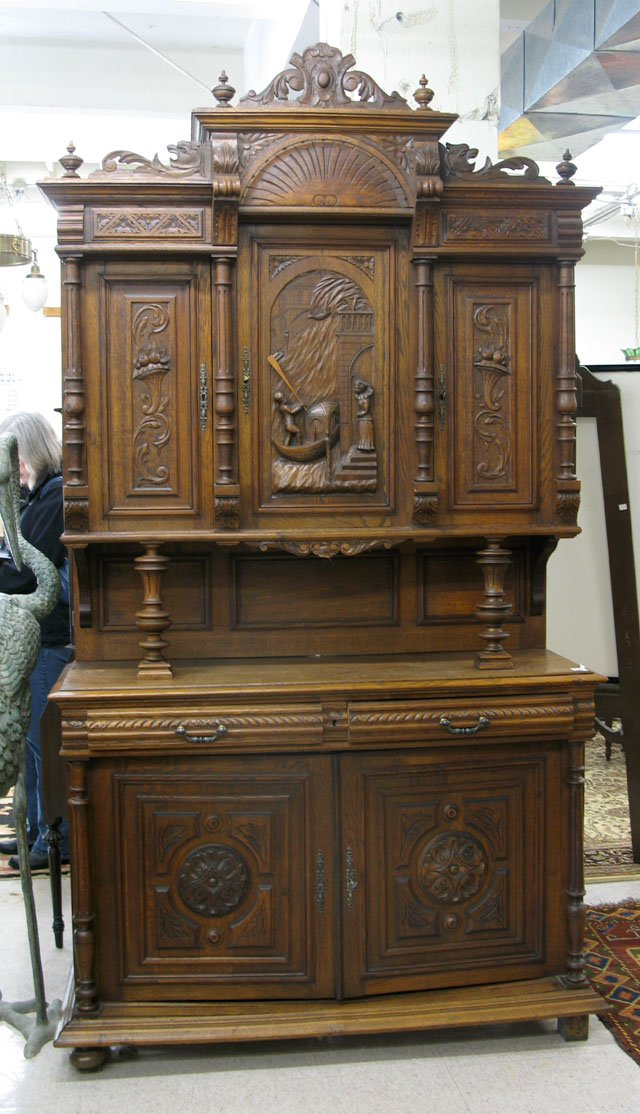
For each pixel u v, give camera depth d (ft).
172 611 9.22
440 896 8.41
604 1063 8.13
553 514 9.04
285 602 9.36
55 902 10.06
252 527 8.67
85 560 8.88
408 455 8.83
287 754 8.21
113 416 8.49
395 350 8.76
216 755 8.16
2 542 11.96
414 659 9.24
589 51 12.95
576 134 16.98
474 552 9.55
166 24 17.02
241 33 17.48
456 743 8.34
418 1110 7.50
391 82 10.69
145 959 8.23
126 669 8.92
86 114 17.95
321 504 8.74
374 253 8.69
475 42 10.82
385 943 8.36
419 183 8.27
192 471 8.57
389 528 8.68
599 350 30.01
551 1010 8.29
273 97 8.39
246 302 8.52
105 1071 8.03
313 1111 7.48
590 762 16.11
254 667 8.93
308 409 8.70
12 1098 7.65
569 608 12.99
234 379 8.50
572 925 8.59
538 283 8.88
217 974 8.29
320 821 8.23
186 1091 7.75
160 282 8.45
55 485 11.89
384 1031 8.02
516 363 8.90
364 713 8.18
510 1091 7.73
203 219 8.32
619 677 12.44
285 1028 7.98
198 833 8.20
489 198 8.59
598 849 12.53
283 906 8.26
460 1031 8.64
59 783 9.87
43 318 23.22
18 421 11.89
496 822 8.52
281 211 8.36
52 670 11.99
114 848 8.14
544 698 8.43
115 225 8.25
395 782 8.31
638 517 12.67
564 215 8.71
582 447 12.83
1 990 9.27
